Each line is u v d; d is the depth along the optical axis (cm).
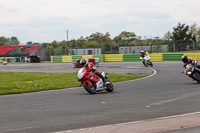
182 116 992
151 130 816
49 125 915
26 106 1312
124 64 5384
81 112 1115
